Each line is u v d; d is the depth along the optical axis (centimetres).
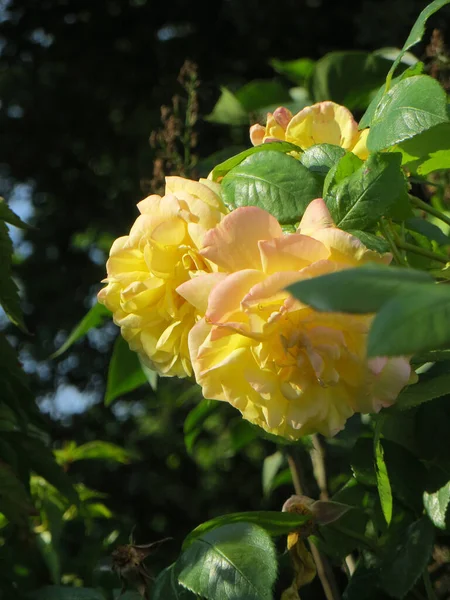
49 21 413
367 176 78
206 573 78
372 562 89
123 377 101
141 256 77
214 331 70
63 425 365
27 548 100
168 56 390
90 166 407
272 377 71
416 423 88
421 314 56
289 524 86
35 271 393
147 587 88
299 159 85
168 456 348
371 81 114
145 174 333
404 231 87
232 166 85
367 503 91
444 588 100
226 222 71
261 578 77
